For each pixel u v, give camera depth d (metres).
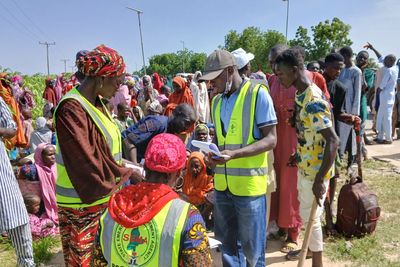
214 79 2.89
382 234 4.69
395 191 6.15
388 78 9.60
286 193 4.31
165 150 1.71
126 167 2.97
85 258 2.65
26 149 8.45
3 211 3.52
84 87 2.61
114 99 9.58
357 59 7.85
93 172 2.50
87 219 2.62
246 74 4.12
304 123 3.30
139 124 3.84
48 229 5.08
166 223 1.59
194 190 4.94
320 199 3.26
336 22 36.56
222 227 3.22
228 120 2.99
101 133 2.60
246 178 2.94
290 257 4.22
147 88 11.10
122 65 2.63
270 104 2.91
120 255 1.63
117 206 1.65
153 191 1.67
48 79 13.66
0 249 4.78
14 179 3.64
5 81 7.32
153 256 1.59
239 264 3.30
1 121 3.50
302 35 38.38
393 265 3.96
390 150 9.12
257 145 2.85
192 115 3.72
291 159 3.79
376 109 10.25
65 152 2.49
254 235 3.04
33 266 3.85
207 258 1.61
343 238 4.56
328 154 3.11
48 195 5.24
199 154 4.89
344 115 4.57
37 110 12.63
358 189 4.56
